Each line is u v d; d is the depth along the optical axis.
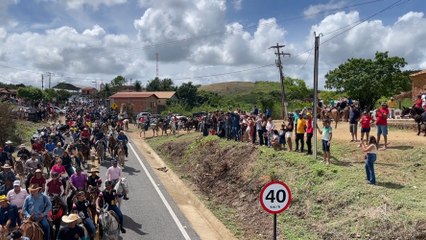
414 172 16.67
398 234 11.99
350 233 13.00
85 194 13.10
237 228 16.00
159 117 54.44
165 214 17.20
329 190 16.03
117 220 13.30
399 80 46.62
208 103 82.00
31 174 15.82
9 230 11.41
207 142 29.80
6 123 35.81
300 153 21.42
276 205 10.33
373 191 14.64
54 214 12.67
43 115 55.88
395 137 22.28
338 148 21.47
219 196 21.03
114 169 17.00
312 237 13.85
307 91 78.31
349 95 48.03
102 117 51.62
